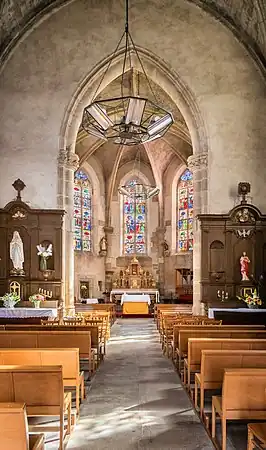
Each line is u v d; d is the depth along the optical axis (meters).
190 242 35.72
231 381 6.53
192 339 9.72
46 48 22.78
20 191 22.44
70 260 22.88
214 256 22.12
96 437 7.57
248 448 6.13
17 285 21.88
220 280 21.97
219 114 22.75
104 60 22.73
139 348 17.14
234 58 22.83
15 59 22.75
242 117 22.69
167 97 27.80
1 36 22.00
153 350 16.66
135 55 23.05
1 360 8.27
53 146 22.64
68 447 7.14
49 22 22.80
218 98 22.78
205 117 22.77
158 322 22.84
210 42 22.89
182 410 9.03
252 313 19.33
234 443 7.21
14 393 6.62
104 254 36.41
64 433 7.64
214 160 22.59
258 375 6.52
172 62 22.89
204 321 15.19
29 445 5.32
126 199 38.16
